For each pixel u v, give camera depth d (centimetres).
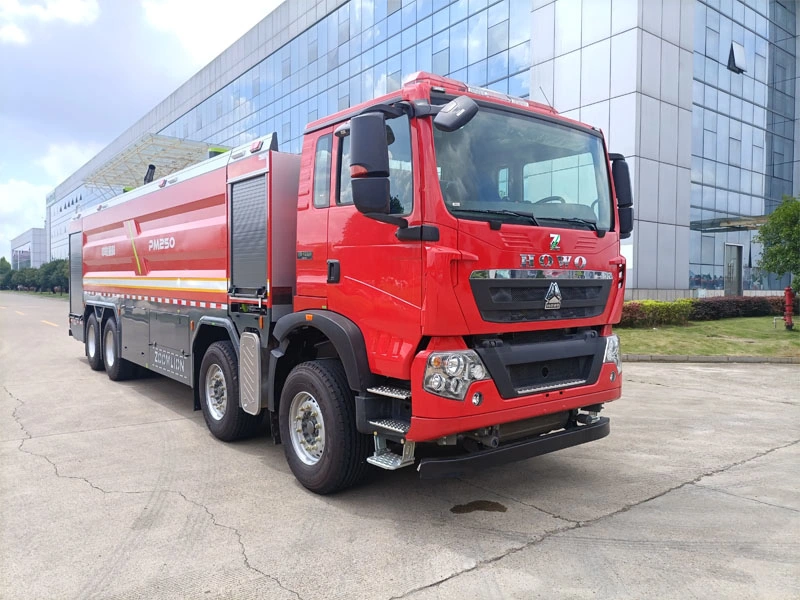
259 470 538
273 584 337
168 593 328
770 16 2670
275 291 535
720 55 2348
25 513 439
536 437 448
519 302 419
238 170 585
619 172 529
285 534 403
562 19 2031
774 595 323
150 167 953
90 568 357
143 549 381
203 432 669
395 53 2794
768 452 591
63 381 988
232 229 596
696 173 2248
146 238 818
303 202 505
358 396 435
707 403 826
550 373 450
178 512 441
